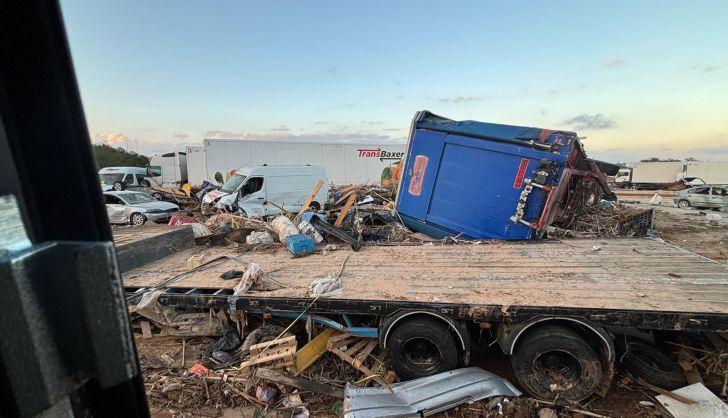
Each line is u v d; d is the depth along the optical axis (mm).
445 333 3584
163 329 4527
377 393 3467
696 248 10000
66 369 567
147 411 717
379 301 3633
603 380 3334
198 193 15992
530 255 5121
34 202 580
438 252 5512
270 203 11484
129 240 5703
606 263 4625
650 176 36906
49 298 549
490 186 6207
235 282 4520
